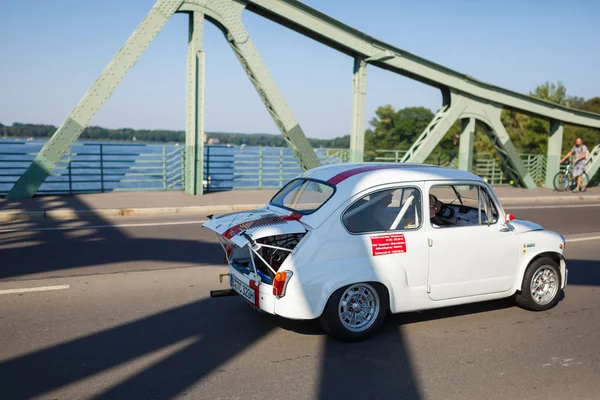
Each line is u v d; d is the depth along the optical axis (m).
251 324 5.54
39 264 7.80
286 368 4.46
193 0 14.56
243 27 15.27
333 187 5.19
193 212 13.84
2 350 4.70
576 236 11.52
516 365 4.62
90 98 13.94
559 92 40.75
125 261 8.19
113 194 15.93
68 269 7.58
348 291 4.98
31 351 4.69
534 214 15.27
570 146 42.47
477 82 19.56
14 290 6.51
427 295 5.33
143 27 14.09
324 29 16.11
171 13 14.35
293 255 4.80
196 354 4.72
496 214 5.81
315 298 4.77
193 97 15.38
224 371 4.37
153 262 8.18
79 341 4.96
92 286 6.78
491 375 4.40
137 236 10.27
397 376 4.35
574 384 4.26
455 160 23.64
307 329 5.42
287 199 5.69
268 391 4.03
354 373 4.39
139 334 5.18
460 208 6.02
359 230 5.04
